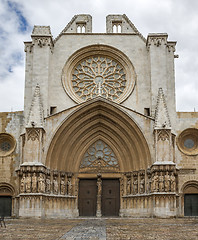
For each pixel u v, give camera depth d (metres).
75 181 39.34
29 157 34.97
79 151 39.88
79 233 17.14
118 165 39.84
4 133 40.56
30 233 17.22
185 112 40.97
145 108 40.16
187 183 39.28
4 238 14.92
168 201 34.09
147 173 36.56
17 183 38.22
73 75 41.97
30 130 35.56
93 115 39.00
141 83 40.88
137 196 37.00
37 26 40.78
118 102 40.31
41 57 39.72
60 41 41.97
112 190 39.50
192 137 40.97
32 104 36.66
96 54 42.19
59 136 37.44
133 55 41.59
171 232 17.73
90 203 39.19
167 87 39.50
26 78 40.62
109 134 39.94
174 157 37.00
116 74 41.94
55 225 23.22
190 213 38.94
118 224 23.95
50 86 40.53
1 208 39.09
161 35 40.19
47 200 35.66
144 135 37.00
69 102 40.53
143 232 17.67
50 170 36.91
